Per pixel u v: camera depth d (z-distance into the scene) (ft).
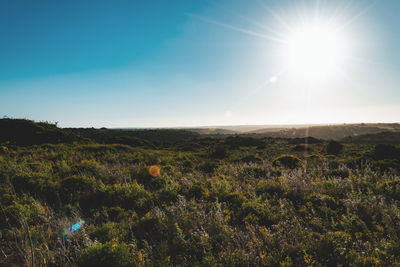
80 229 12.57
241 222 14.01
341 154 63.16
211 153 65.98
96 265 9.40
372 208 14.21
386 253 9.18
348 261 9.17
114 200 18.52
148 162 40.81
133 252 10.39
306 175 25.02
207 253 10.18
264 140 173.88
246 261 9.55
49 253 10.32
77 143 72.02
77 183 21.77
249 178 25.96
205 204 16.30
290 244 10.68
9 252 10.69
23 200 17.48
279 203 16.07
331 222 13.12
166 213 15.14
